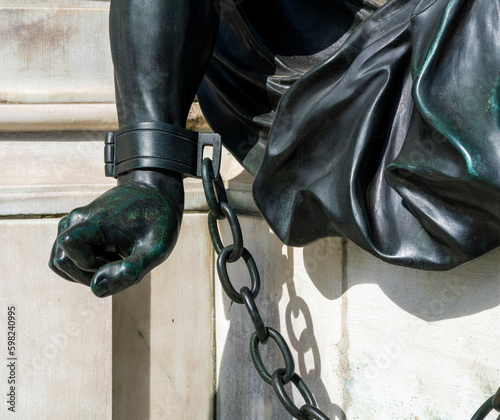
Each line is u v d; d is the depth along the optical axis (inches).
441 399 43.1
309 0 53.0
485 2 37.9
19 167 64.3
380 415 46.6
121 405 64.4
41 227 60.9
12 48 67.7
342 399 49.4
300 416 43.2
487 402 36.8
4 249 60.3
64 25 68.5
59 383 60.5
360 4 51.0
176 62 46.3
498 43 37.1
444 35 38.1
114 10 47.2
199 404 66.1
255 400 59.4
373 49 43.8
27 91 66.4
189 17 46.2
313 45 53.1
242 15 53.4
